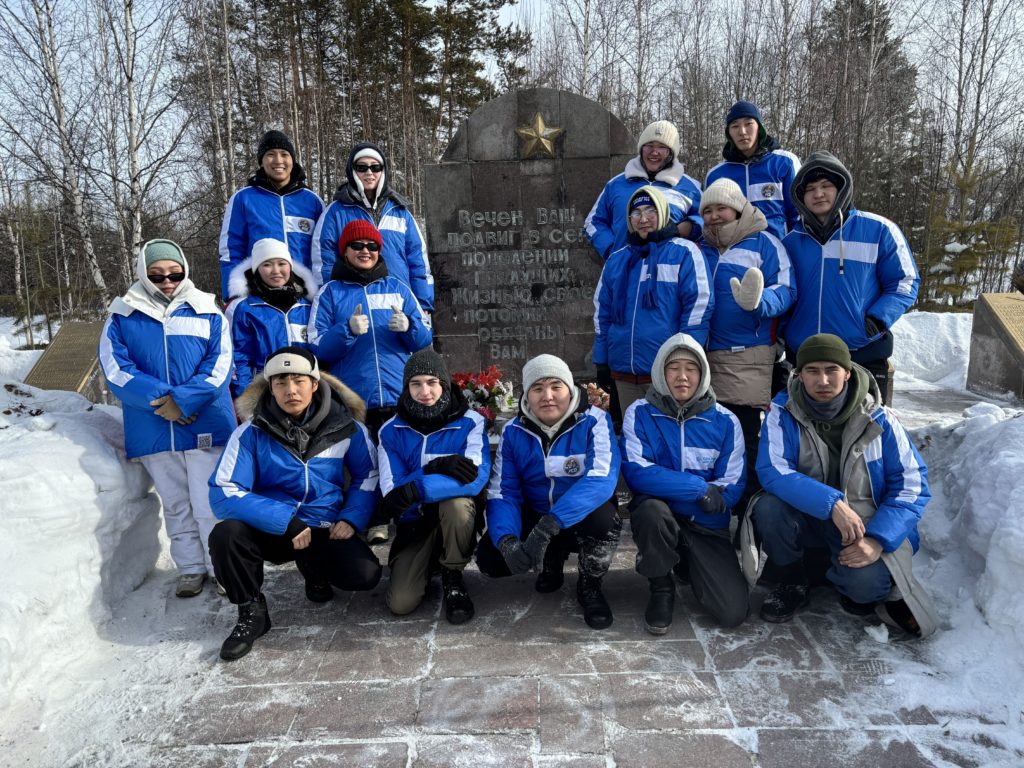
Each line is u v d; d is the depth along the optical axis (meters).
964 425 3.61
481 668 2.61
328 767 2.09
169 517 3.30
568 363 5.38
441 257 5.36
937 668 2.52
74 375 6.16
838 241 3.46
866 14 16.70
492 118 5.20
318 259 4.06
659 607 2.85
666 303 3.61
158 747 2.21
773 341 3.72
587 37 17.55
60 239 14.61
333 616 3.07
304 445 3.00
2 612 2.46
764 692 2.41
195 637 2.92
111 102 10.31
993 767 2.02
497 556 3.10
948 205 15.56
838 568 2.77
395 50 19.89
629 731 2.22
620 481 4.19
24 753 2.19
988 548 2.77
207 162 13.20
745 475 3.09
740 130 4.16
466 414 3.17
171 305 3.23
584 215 5.24
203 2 11.21
